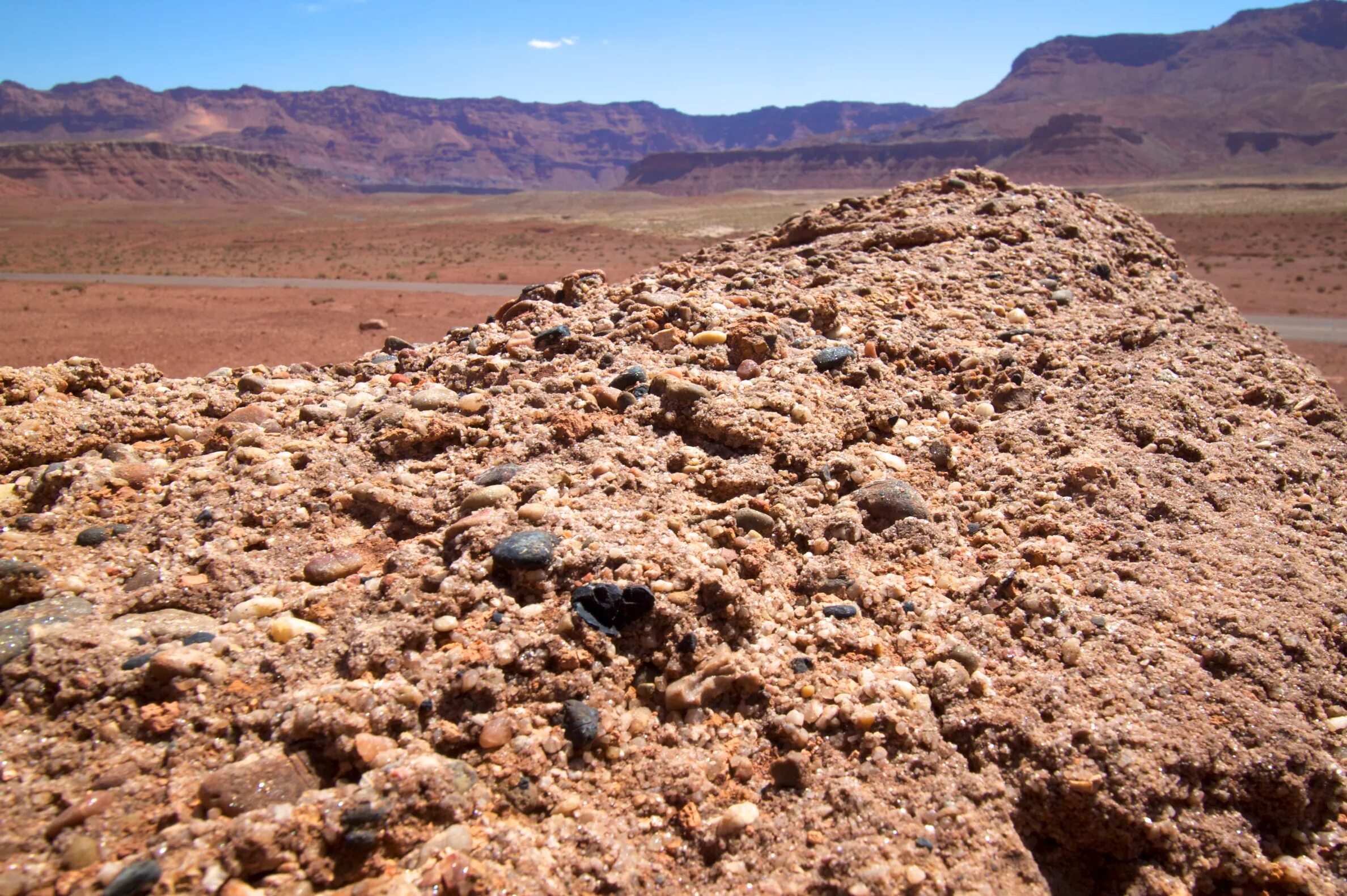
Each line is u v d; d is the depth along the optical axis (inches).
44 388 25.3
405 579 16.6
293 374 29.6
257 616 16.1
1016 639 16.7
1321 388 30.9
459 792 13.1
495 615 15.7
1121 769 13.8
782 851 13.0
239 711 14.1
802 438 21.6
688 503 19.3
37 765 13.1
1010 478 22.0
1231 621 17.0
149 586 17.1
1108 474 21.4
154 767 13.2
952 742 14.8
